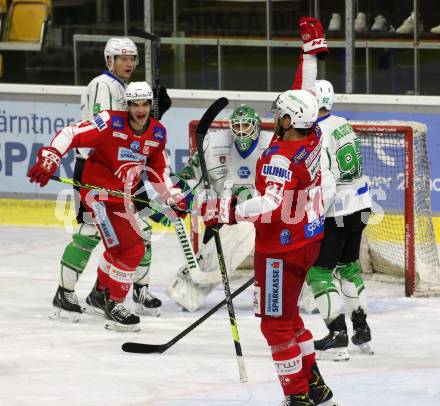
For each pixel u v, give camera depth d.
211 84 23.98
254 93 22.98
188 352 14.18
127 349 14.14
